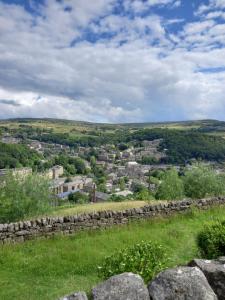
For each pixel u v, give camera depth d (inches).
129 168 6181.1
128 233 647.1
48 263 488.4
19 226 593.0
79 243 587.2
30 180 866.8
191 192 1268.5
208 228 470.3
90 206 1104.2
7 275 450.9
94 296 195.2
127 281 201.3
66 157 6747.1
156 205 767.1
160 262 334.6
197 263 241.4
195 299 191.5
